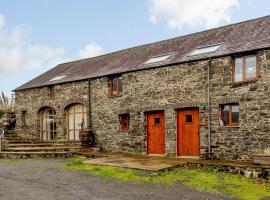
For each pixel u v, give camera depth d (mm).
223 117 13953
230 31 16609
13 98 24188
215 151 13875
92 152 17078
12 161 14977
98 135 18125
